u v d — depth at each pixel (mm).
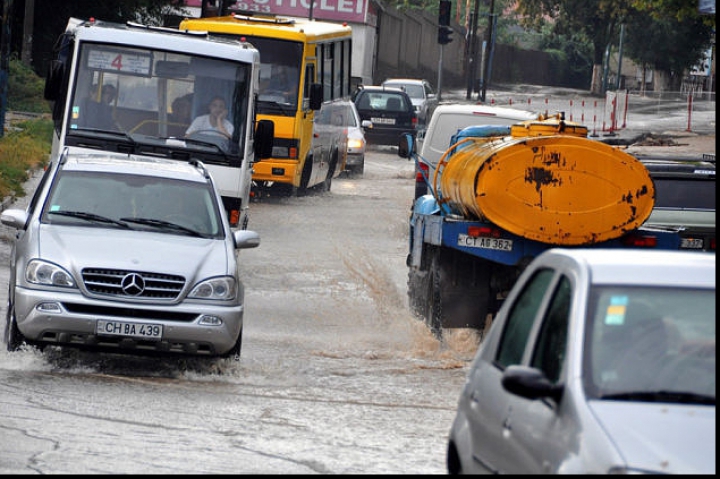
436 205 39438
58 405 25234
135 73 47406
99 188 32688
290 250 54469
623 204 32656
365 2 180000
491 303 34812
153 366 30891
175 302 29375
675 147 123562
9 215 31812
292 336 36094
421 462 21922
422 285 36844
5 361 29547
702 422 12250
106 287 29266
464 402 16031
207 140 47750
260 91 68562
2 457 20453
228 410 25984
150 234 31391
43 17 136750
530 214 32594
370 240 59281
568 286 14531
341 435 24078
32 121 94312
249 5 180375
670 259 15094
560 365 13602
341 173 94250
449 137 55500
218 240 31953
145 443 22328
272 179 68750
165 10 147875
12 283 30734
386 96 114938
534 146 32469
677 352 13430
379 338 36188
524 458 13164
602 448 11812
